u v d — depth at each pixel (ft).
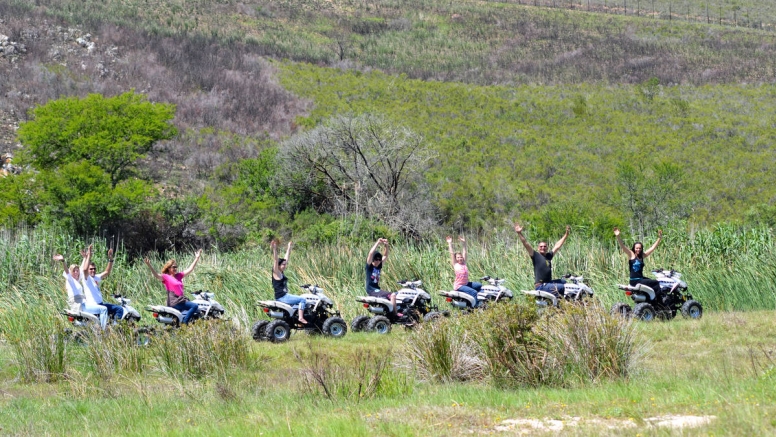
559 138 569.23
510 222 410.31
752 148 540.11
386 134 449.48
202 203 388.98
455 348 127.85
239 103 584.81
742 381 108.58
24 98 517.55
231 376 135.85
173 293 170.30
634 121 605.31
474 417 95.71
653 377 120.47
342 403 109.91
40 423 107.76
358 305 211.00
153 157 476.54
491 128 586.04
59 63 592.19
